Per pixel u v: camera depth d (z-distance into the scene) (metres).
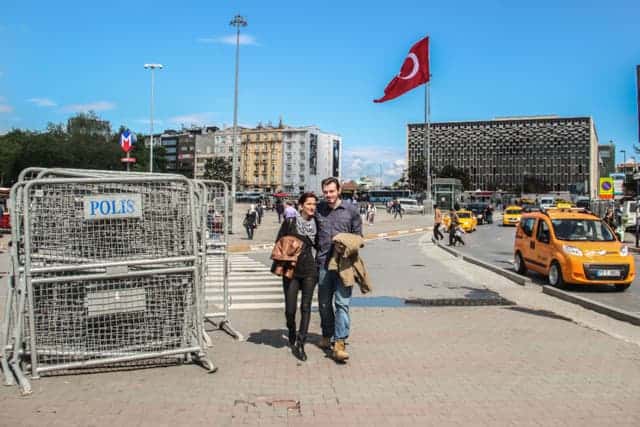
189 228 5.85
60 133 83.94
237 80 33.97
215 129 165.75
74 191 5.42
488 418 4.38
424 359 6.10
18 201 5.38
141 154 100.06
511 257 20.73
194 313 5.88
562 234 12.55
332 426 4.20
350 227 6.19
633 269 11.80
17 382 5.16
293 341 6.50
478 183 187.00
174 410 4.50
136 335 5.69
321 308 6.36
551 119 177.88
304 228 6.31
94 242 5.50
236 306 9.71
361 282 5.98
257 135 146.62
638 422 4.32
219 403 4.67
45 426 4.14
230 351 6.41
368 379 5.37
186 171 159.00
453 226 26.11
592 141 173.00
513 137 182.62
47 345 5.38
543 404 4.70
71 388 5.03
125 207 5.56
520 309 9.33
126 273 5.52
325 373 5.55
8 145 84.00
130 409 4.51
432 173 127.62
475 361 6.02
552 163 177.88
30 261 5.21
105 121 86.44
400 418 4.37
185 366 5.75
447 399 4.81
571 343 6.86
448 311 9.09
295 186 142.38
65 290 5.39
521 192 157.25
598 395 4.94
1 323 7.52
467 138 189.12
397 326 7.85
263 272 15.02
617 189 33.19
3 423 4.19
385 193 99.38
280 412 4.48
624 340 7.05
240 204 87.81
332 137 154.75
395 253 21.78
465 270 15.66
